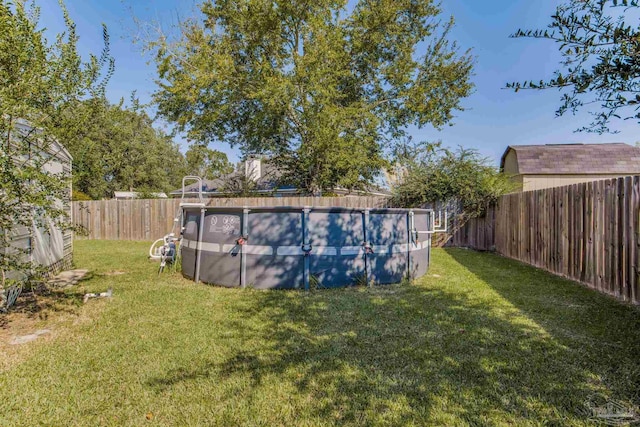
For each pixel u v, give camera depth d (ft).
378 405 6.61
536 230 22.06
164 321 11.37
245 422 6.12
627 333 10.07
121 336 10.06
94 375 7.78
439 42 42.83
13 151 9.82
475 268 21.47
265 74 37.81
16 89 9.48
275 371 7.93
